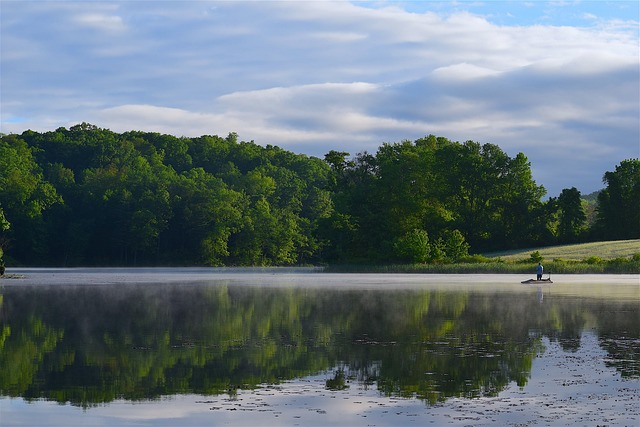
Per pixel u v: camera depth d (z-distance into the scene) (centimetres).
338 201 12488
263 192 18600
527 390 1634
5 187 15212
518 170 12975
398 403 1524
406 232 11762
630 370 1861
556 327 2780
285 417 1419
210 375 1822
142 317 3209
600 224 13538
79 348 2261
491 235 12644
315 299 4309
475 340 2422
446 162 12875
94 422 1394
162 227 15988
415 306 3759
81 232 15650
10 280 7319
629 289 5294
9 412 1466
